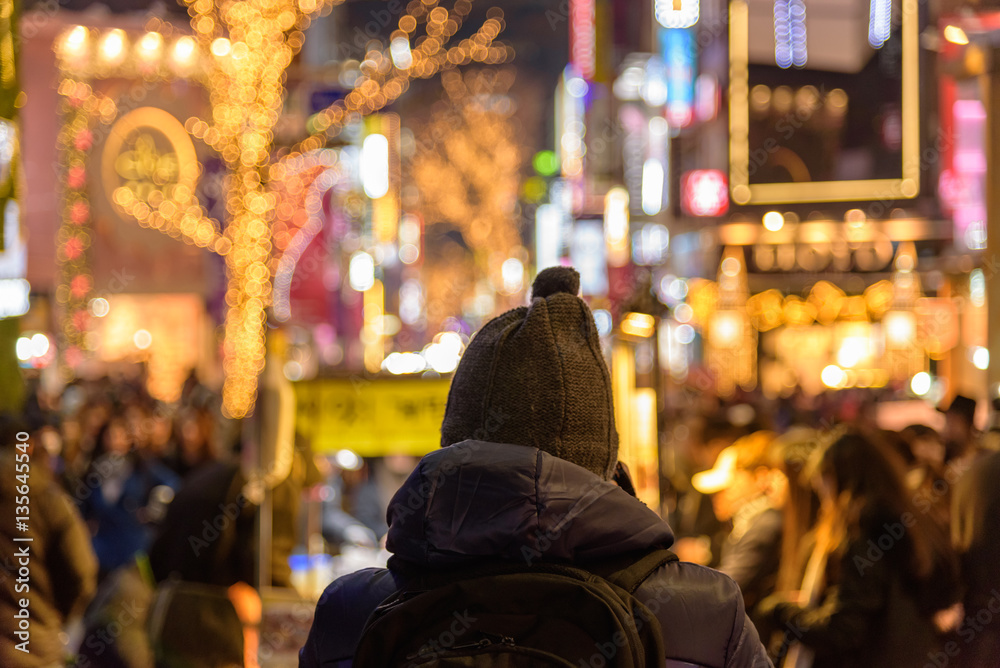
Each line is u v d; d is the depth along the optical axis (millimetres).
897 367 22516
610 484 1778
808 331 23500
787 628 3957
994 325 11297
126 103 19891
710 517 6094
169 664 3992
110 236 19969
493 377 1889
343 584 1945
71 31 19484
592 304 6410
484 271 45719
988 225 11367
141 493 8180
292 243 23516
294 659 4672
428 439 5438
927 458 5230
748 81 23531
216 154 20469
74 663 4129
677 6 26484
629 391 5230
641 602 1717
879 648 3746
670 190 26812
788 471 4477
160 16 21188
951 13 11000
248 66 14344
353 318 27016
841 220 23219
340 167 24328
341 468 7102
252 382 14086
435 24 22141
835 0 23172
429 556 1746
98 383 14914
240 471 4301
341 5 27297
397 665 1654
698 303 24000
